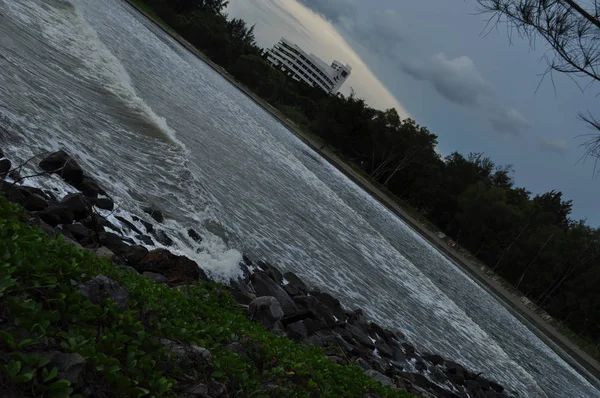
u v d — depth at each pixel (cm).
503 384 2255
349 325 1426
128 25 4875
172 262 973
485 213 8694
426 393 1220
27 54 1773
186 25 9656
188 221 1351
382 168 10356
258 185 2453
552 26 607
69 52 2231
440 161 10619
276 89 10100
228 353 568
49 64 1862
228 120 3847
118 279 573
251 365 588
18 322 352
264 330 890
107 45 3039
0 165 895
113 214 1079
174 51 6175
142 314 521
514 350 3516
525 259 8681
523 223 9294
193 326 591
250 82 9781
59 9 3059
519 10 615
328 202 3841
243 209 1883
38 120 1280
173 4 10581
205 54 9719
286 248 1839
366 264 2630
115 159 1430
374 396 789
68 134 1345
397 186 10419
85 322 426
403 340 1761
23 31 2014
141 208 1221
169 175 1595
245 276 1250
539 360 3859
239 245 1461
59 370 342
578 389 3806
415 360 1638
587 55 605
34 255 441
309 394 598
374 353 1409
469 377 1847
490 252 9112
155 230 1148
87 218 963
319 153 8131
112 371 368
